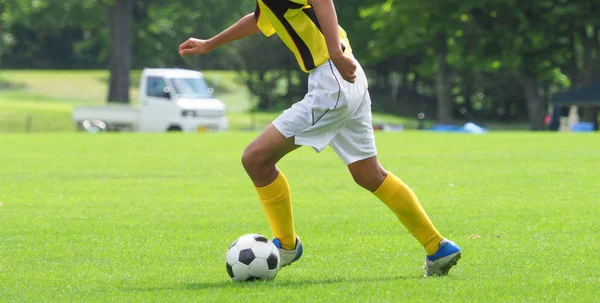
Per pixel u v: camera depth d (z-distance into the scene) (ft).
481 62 429.79
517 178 120.26
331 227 76.74
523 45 403.75
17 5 592.19
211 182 121.60
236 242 52.37
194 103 336.49
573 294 45.98
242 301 44.83
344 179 123.44
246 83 571.28
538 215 83.30
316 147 51.72
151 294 47.50
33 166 150.00
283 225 54.08
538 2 405.39
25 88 620.08
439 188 109.29
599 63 426.10
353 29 540.11
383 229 75.36
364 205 93.66
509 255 60.95
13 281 52.34
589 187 108.37
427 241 53.11
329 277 53.36
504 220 80.12
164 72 342.44
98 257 61.87
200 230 76.18
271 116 496.23
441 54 482.28
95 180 125.08
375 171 53.72
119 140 235.81
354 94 51.55
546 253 61.72
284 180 53.57
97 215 86.99
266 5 51.67
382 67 588.09
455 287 48.14
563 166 137.28
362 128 53.06
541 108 424.87
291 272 55.36
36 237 71.97
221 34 58.39
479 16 422.41
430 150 180.65
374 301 44.27
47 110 437.99
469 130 329.93
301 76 569.64
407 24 442.50
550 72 423.64
